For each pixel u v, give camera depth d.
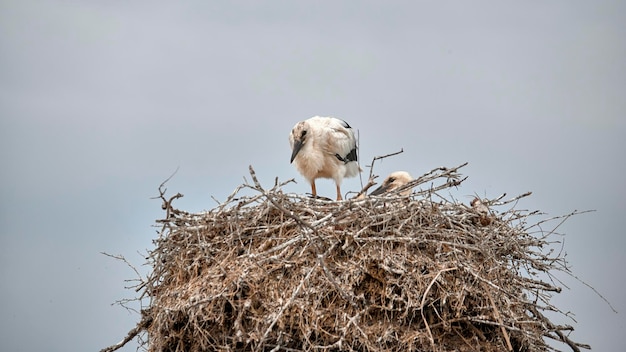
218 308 26.77
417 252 27.59
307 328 26.00
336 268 27.03
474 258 28.05
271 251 27.14
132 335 29.48
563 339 29.16
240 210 28.77
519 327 27.62
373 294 26.86
